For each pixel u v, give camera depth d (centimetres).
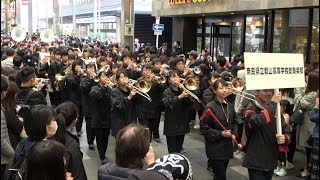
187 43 1714
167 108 631
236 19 1432
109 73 827
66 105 357
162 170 239
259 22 1299
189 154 742
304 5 994
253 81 423
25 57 1261
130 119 641
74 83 827
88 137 761
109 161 687
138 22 2503
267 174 446
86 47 1341
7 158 388
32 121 314
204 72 845
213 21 1580
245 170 657
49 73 981
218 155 489
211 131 488
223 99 511
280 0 1061
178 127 634
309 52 1072
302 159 721
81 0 3809
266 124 429
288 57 442
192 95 621
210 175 629
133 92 628
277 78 434
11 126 430
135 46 2014
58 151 245
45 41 1705
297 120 607
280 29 1183
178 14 1597
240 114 655
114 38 2912
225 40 1523
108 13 3008
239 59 942
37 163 239
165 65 925
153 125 816
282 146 459
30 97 550
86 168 655
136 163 260
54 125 323
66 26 3566
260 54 429
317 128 477
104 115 657
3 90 414
